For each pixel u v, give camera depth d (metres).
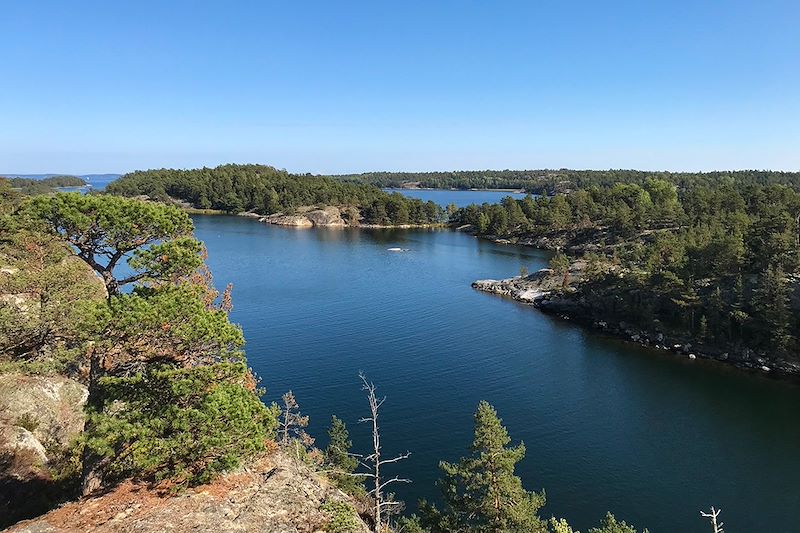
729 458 47.56
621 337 83.62
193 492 18.36
